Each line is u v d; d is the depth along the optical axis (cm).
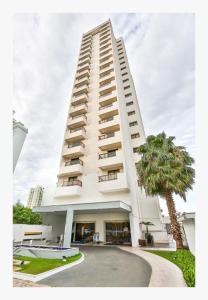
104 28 3847
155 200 2148
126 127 2472
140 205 2169
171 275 632
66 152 2248
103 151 2128
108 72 2828
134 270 707
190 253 983
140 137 2575
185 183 1368
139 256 1036
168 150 1491
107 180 1805
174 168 1396
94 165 2078
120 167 1903
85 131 2391
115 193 1770
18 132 874
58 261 838
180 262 795
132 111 2853
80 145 2200
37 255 966
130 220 1616
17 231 1498
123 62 3581
